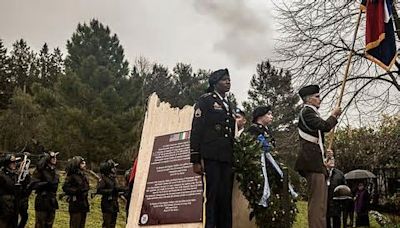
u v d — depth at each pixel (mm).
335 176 13156
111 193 12930
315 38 17062
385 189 22953
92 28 31828
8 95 49188
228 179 6750
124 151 28281
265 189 7047
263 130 7809
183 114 8547
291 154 16297
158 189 8305
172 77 51344
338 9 16859
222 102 6895
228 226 6715
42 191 11367
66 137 27828
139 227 8305
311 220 6820
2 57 59938
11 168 11008
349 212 17031
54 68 65750
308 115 6984
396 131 19766
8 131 34406
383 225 18828
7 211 10641
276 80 26781
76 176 11875
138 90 30922
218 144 6637
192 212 7672
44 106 31625
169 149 8469
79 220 11766
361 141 22281
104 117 28641
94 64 30141
